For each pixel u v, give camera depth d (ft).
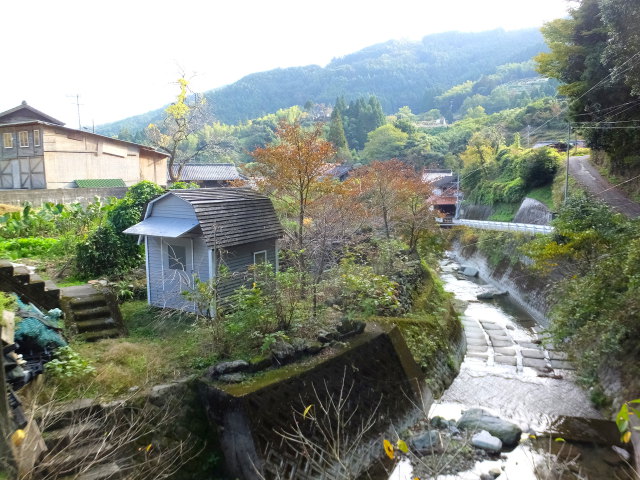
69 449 17.15
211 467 20.65
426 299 43.86
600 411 30.50
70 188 66.74
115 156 78.33
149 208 33.78
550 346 43.16
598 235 40.06
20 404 16.14
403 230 60.59
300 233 38.27
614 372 31.24
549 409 30.89
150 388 21.44
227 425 20.57
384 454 24.34
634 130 63.41
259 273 30.01
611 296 33.78
